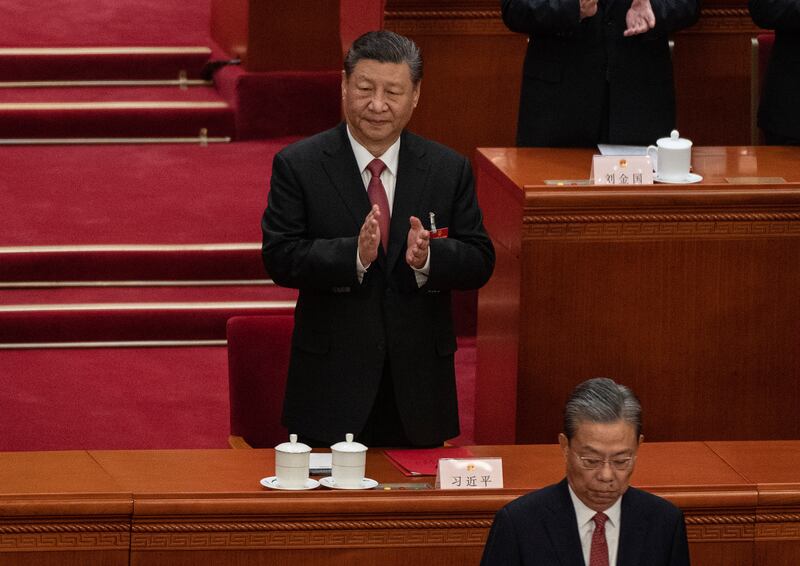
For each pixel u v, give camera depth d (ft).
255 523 51.49
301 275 54.70
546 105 71.97
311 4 109.09
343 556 52.03
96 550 51.21
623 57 70.64
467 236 56.44
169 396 80.53
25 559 50.90
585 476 43.34
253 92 108.68
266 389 66.69
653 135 70.95
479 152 71.67
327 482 52.54
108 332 87.25
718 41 84.02
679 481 54.03
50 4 123.34
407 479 53.52
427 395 56.59
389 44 53.83
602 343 65.57
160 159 104.32
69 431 75.72
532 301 64.95
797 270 66.03
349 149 56.18
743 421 67.05
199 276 90.53
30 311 86.38
